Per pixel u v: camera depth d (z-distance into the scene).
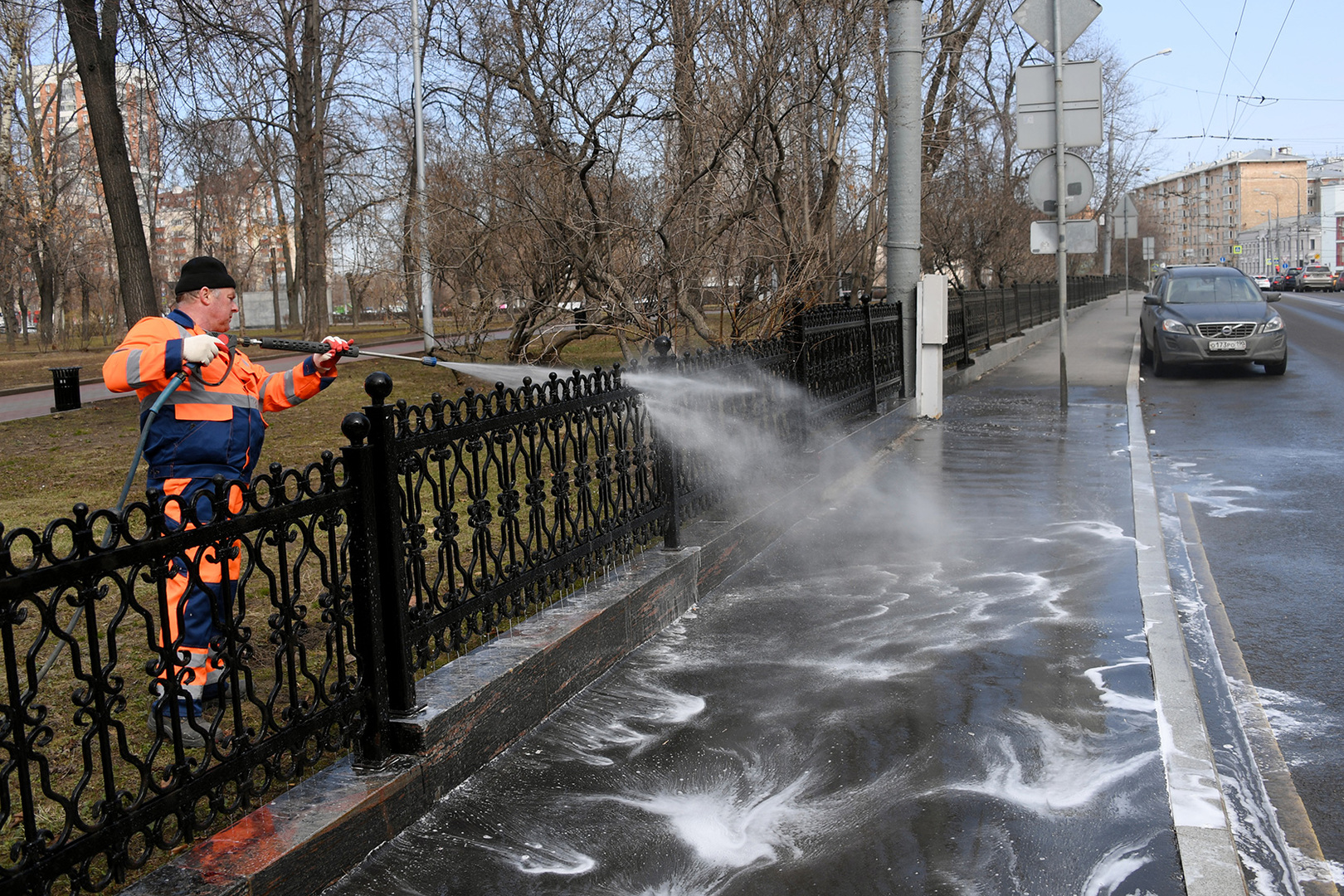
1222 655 4.61
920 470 8.43
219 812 2.69
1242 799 3.38
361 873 2.87
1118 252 65.94
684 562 5.11
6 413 17.53
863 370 9.39
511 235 12.17
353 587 3.14
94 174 38.12
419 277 15.76
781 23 8.66
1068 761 3.50
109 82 17.72
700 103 8.60
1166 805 3.21
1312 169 129.50
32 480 9.92
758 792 3.34
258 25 19.91
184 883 2.45
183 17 15.32
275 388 4.02
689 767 3.52
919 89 10.97
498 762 3.55
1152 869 2.87
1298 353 18.89
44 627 2.20
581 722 3.87
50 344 42.00
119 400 17.86
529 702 3.77
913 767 3.48
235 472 3.76
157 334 3.59
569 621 4.16
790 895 2.78
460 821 3.16
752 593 5.43
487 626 3.86
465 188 11.63
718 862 2.95
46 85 42.28
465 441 3.66
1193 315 15.41
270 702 2.85
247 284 58.62
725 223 8.92
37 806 3.14
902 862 2.92
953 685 4.16
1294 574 5.68
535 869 2.91
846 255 11.98
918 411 11.15
